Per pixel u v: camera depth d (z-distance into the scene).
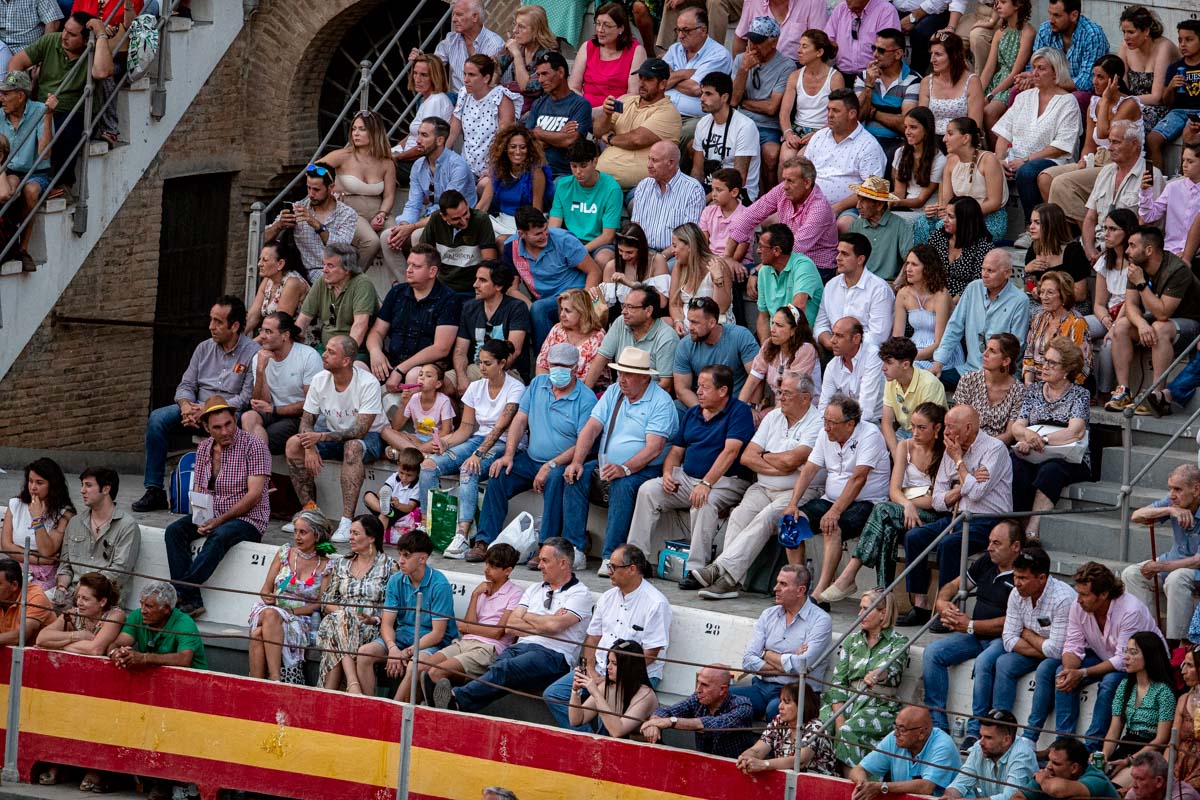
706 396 50.03
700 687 43.12
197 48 68.81
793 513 47.38
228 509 51.69
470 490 52.00
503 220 60.44
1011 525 43.16
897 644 43.34
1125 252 50.75
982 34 61.06
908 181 57.34
